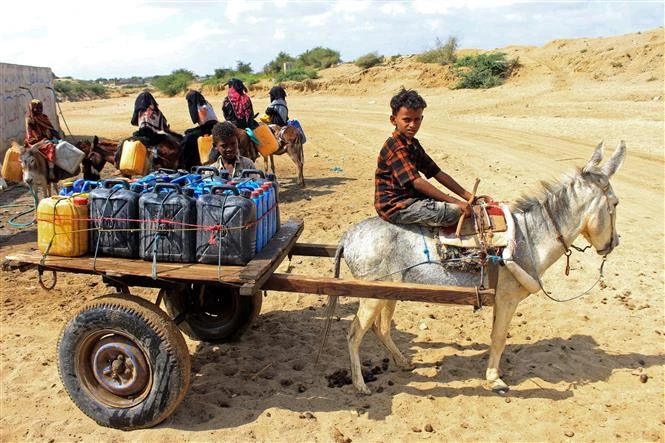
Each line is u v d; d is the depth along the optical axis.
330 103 40.97
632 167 16.88
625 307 7.86
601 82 36.16
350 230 5.92
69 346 5.29
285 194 14.89
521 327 7.40
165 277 4.94
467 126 27.16
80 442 5.22
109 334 5.25
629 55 38.28
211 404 5.72
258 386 6.09
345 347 6.94
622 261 9.55
